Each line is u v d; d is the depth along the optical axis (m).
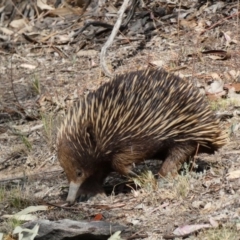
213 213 9.91
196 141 10.98
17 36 20.12
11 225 10.15
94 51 18.38
